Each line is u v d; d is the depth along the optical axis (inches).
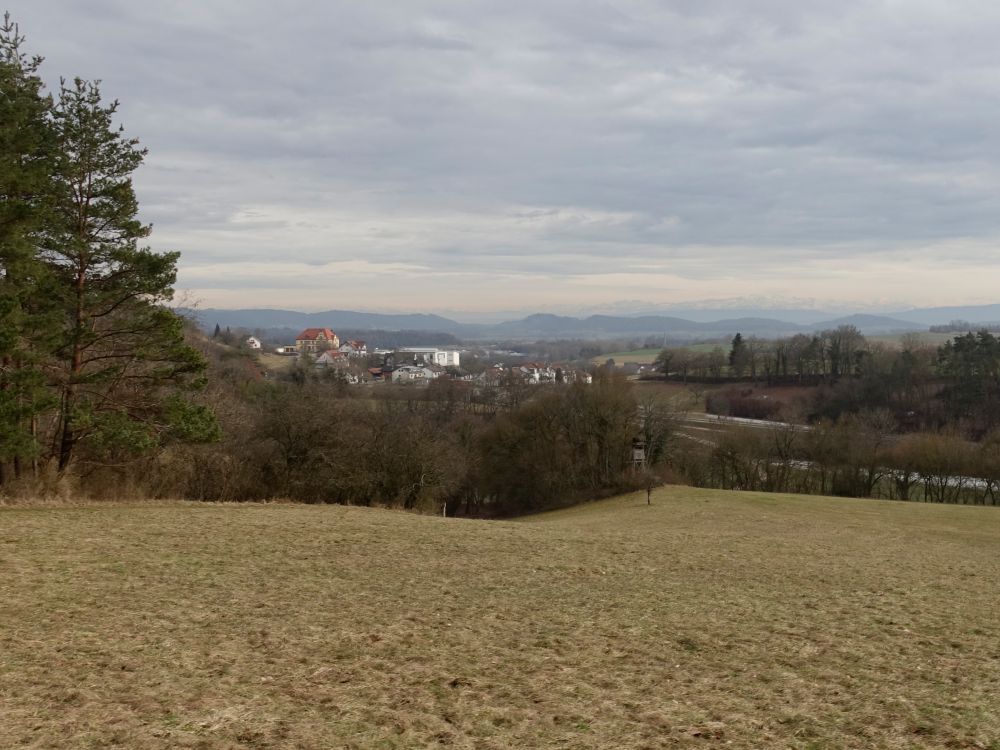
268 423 1745.8
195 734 283.4
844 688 373.1
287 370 4040.4
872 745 297.9
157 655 378.0
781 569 764.6
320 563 674.8
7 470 1048.8
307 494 1796.3
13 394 824.3
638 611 537.0
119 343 1079.6
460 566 700.7
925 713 335.0
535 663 399.9
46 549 637.9
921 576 757.3
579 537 987.9
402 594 561.6
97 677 340.2
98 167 1033.5
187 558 650.2
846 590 652.7
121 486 1267.2
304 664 378.9
